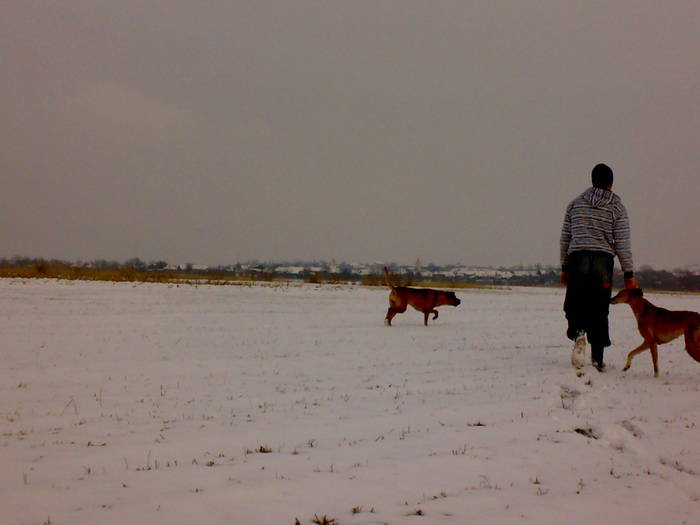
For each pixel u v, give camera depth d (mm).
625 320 16234
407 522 2805
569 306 7430
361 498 3109
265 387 6402
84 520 2773
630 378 6844
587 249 7215
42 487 3262
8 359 7961
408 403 5555
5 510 2898
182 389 6293
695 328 6574
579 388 6203
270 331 11711
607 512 3002
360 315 15797
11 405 5531
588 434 4609
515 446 4133
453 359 8383
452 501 3084
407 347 9633
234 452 3988
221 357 8445
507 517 2891
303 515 2873
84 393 6086
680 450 4109
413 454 3916
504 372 7273
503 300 24594
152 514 2857
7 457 3875
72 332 10742
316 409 5336
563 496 3211
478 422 4797
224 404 5578
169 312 15086
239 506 2979
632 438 4395
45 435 4477
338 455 3889
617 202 7246
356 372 7328
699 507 3119
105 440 4316
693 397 5750
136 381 6730
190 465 3686
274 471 3547
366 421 4848
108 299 18344
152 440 4301
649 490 3355
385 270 13359
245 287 27406
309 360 8242
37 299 17281
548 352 9195
